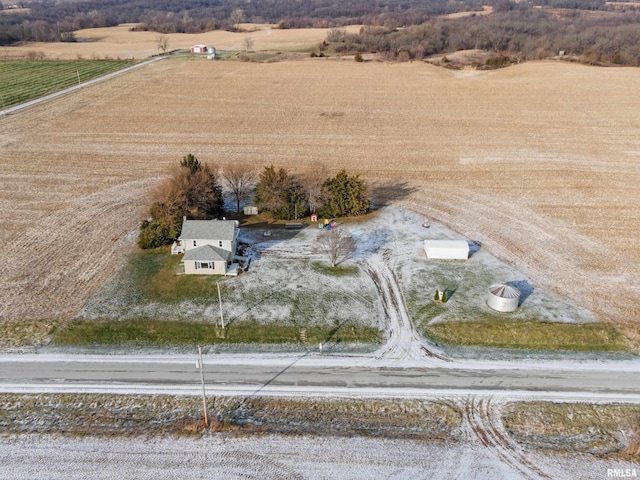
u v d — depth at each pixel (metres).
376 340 39.97
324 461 29.83
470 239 54.22
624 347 39.03
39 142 82.81
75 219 58.19
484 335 40.19
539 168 72.50
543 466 29.61
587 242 53.34
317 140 84.31
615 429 32.16
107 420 32.66
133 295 44.69
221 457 30.02
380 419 32.97
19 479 28.58
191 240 48.41
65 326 40.78
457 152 79.00
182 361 37.75
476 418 32.94
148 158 76.56
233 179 60.94
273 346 39.38
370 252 51.84
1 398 34.22
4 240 53.53
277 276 47.50
